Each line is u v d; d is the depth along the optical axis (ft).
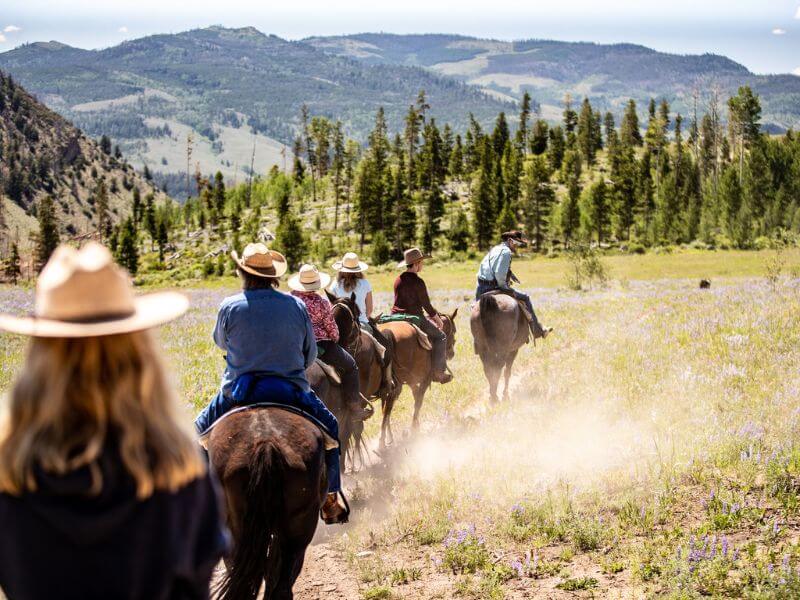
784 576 19.30
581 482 28.09
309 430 18.16
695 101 627.46
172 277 401.29
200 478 7.54
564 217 447.42
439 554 23.72
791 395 36.09
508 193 505.66
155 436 7.07
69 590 6.79
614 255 355.97
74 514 6.56
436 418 43.09
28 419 6.85
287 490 16.75
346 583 22.77
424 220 498.28
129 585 6.93
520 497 27.07
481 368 57.06
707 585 19.85
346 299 30.45
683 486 26.76
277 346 19.43
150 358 7.30
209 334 70.03
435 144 603.26
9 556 6.81
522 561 22.90
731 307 70.74
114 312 7.11
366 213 475.72
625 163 495.82
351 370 27.20
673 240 384.68
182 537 7.23
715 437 30.53
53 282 7.00
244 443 17.11
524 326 46.44
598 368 49.14
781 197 364.79
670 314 71.26
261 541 16.25
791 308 63.57
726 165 530.27
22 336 68.33
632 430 33.58
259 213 582.35
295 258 418.10
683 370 44.45
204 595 7.82
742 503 24.29
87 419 6.88
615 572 21.61
